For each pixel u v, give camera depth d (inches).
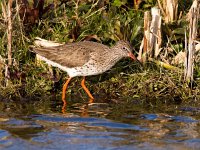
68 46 596.4
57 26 642.2
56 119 523.2
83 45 595.8
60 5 661.9
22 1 631.2
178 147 457.7
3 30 622.5
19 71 596.7
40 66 610.2
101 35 640.4
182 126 506.0
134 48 633.0
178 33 627.5
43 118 525.7
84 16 647.1
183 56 610.2
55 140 474.3
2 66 590.6
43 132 490.9
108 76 613.0
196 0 600.4
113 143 467.2
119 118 527.8
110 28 635.5
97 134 486.3
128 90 594.2
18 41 617.0
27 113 539.5
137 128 500.7
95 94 599.5
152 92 589.0
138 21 636.7
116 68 615.2
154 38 617.9
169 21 644.1
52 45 616.7
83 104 572.1
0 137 478.6
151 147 458.6
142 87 592.1
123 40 598.2
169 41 621.9
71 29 629.6
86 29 638.5
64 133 488.7
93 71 591.5
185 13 664.4
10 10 581.0
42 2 636.1
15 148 458.3
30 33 633.6
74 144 466.0
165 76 595.5
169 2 641.0
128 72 612.1
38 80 597.0
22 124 508.4
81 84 597.9
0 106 558.3
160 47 619.2
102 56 588.1
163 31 629.9
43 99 583.2
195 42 595.2
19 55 608.4
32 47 603.2
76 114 538.6
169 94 586.9
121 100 584.4
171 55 626.2
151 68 610.2
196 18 578.9
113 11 655.8
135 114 539.5
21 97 581.0
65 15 642.2
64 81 612.7
